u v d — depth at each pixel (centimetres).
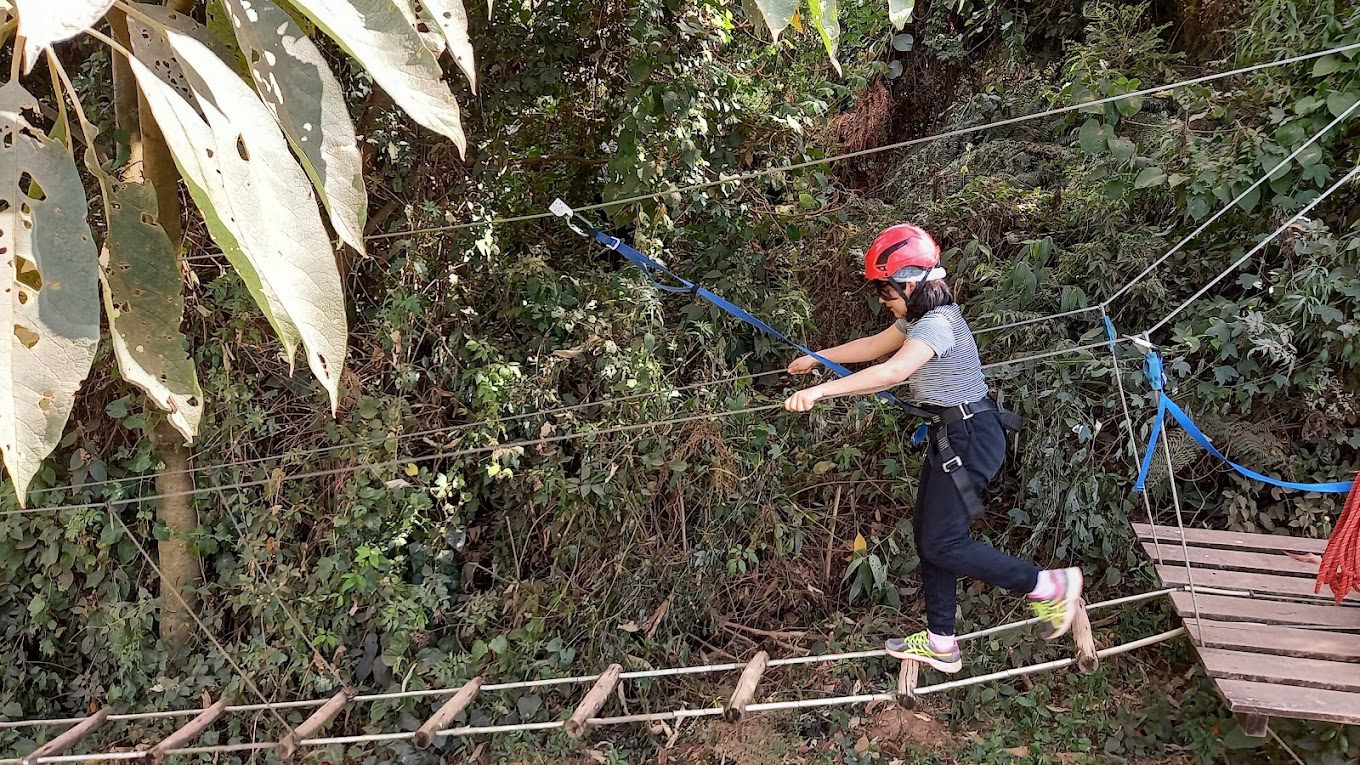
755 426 373
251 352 354
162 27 126
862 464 398
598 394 370
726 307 293
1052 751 309
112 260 142
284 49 128
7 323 115
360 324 382
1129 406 343
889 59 498
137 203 142
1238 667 233
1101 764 300
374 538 346
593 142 394
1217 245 343
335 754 324
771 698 350
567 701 349
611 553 360
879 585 361
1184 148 330
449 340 368
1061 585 242
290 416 362
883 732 330
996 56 507
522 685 305
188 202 349
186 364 146
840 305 414
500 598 362
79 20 91
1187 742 303
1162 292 335
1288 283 318
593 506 356
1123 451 344
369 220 376
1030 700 325
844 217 424
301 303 119
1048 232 392
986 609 357
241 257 115
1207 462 345
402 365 354
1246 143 320
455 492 370
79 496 341
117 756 280
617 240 296
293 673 345
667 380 360
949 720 332
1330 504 320
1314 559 290
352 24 119
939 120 509
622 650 354
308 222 121
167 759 326
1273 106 332
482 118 369
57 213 118
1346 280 309
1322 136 313
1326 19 318
